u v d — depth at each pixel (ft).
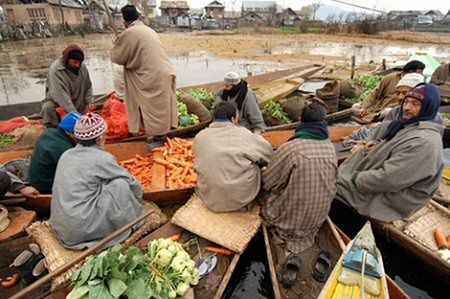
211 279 9.34
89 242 9.45
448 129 19.13
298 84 30.76
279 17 173.88
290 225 10.41
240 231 10.46
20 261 8.70
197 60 59.21
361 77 33.14
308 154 9.43
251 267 10.94
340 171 13.03
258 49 78.54
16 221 10.43
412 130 10.30
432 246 10.34
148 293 7.06
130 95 15.57
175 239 10.35
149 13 179.52
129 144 16.17
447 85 25.07
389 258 11.46
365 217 11.59
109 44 82.53
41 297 8.25
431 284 10.37
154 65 14.40
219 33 131.85
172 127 16.53
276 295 8.37
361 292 7.48
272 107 22.52
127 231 10.02
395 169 10.12
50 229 10.15
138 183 10.54
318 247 10.57
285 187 10.28
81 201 9.14
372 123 20.01
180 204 13.05
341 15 165.68
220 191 10.46
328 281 7.97
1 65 50.52
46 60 56.08
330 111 24.14
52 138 11.09
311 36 117.39
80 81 17.21
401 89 12.93
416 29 144.77
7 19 100.68
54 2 110.01
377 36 115.14
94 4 136.98
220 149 10.38
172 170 14.73
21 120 18.81
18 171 13.17
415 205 10.60
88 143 9.57
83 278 6.98
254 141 11.04
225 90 17.02
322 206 9.98
